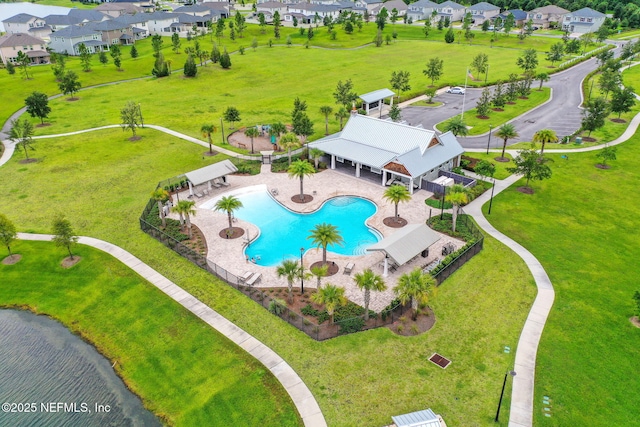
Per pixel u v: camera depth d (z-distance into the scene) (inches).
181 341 1592.0
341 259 2025.1
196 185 2519.7
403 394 1365.7
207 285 1857.8
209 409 1352.1
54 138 3467.0
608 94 4365.2
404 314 1685.5
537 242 2122.3
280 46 6806.1
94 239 2170.3
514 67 5570.9
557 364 1462.8
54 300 1825.8
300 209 2436.0
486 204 2465.6
